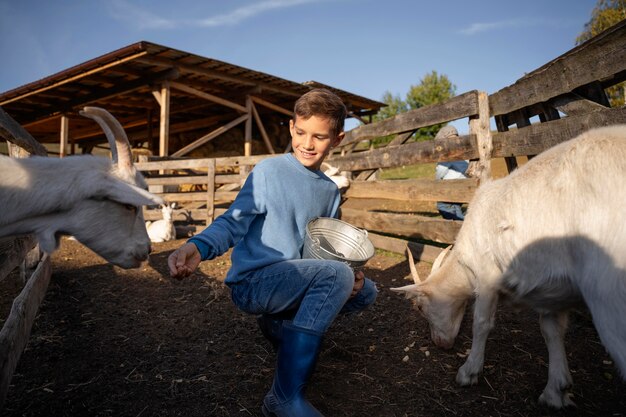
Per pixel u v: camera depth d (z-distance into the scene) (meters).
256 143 16.08
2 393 1.94
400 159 5.73
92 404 2.31
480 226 2.49
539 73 3.53
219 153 15.56
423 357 2.92
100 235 2.10
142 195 2.00
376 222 6.19
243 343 3.09
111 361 2.82
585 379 2.61
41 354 2.89
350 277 1.95
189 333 3.28
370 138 6.67
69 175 2.02
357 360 2.87
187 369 2.71
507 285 2.36
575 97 3.28
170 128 16.84
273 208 2.06
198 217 8.75
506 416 2.27
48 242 2.01
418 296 2.94
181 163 8.75
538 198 2.11
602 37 2.86
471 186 4.45
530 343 3.08
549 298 2.15
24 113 14.87
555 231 1.99
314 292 1.90
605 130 1.96
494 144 4.32
